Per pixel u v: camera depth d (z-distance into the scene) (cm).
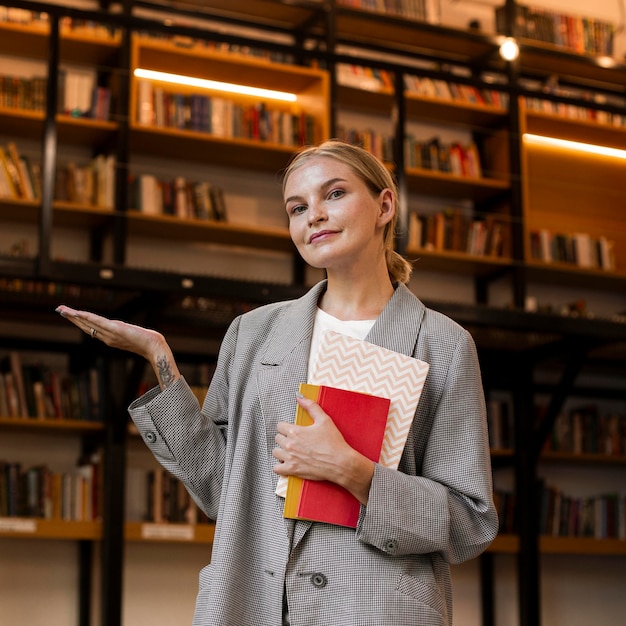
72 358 511
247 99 533
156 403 141
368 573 128
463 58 644
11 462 485
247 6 579
